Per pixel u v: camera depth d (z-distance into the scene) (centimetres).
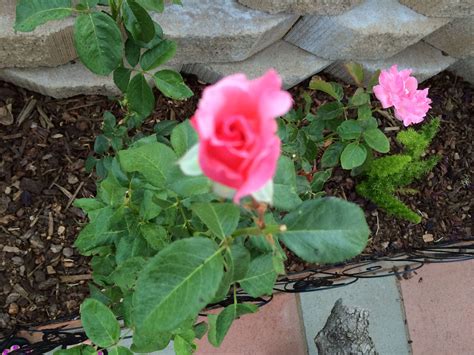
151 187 50
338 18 75
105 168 72
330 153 75
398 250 90
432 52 91
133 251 53
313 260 41
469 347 92
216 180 28
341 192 89
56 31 68
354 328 76
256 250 49
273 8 73
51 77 76
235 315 49
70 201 78
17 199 77
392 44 81
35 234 77
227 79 28
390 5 77
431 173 95
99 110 82
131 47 60
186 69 84
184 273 38
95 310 48
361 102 68
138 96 63
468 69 96
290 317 86
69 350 51
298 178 66
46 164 79
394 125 94
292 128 73
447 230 94
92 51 56
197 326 60
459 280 94
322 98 91
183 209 51
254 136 27
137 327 39
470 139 98
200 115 26
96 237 53
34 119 80
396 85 66
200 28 73
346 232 40
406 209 83
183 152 46
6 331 73
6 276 75
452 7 75
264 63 83
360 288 90
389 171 78
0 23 66
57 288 76
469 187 96
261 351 84
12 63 73
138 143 54
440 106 98
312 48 83
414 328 91
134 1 54
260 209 35
